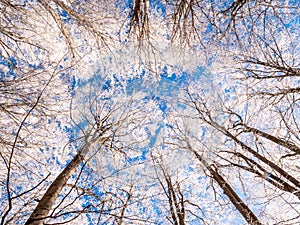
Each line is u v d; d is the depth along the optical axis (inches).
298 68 217.0
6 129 231.6
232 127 251.0
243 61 237.9
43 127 259.0
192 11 208.4
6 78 204.4
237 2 193.3
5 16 199.6
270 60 237.9
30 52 252.1
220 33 233.3
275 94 221.5
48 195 130.0
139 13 220.7
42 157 264.1
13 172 239.0
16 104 195.9
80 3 258.7
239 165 231.5
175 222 222.4
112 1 271.1
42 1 211.9
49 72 235.5
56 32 264.2
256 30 229.5
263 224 197.6
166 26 256.7
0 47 233.5
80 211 109.2
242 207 218.1
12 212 219.8
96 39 251.0
